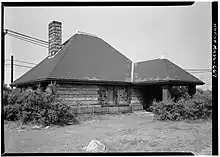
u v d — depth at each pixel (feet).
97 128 30.83
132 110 51.78
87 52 54.54
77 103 43.32
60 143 22.26
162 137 24.35
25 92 35.65
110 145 21.08
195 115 38.58
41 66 53.62
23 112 32.65
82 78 43.68
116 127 31.58
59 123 34.19
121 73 53.47
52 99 34.78
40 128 30.73
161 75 46.11
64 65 45.19
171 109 37.83
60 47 54.19
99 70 50.08
